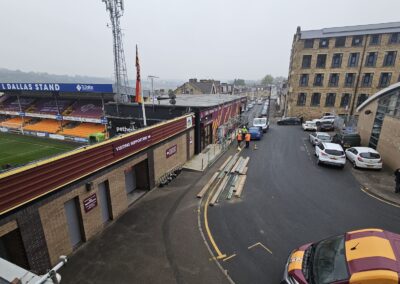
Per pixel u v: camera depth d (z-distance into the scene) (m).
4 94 44.25
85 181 9.36
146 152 13.36
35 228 7.59
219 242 9.46
